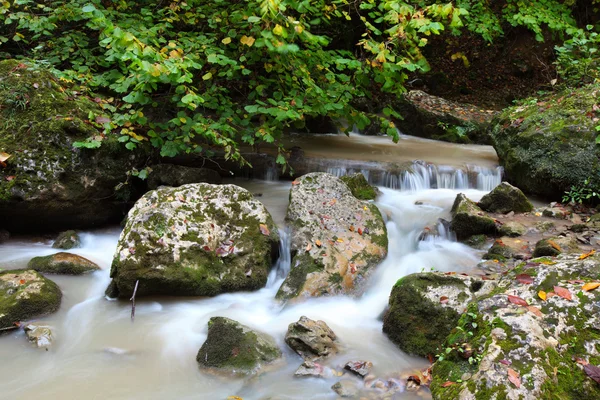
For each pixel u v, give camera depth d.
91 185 5.61
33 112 5.55
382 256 4.91
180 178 6.02
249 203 5.10
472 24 9.67
